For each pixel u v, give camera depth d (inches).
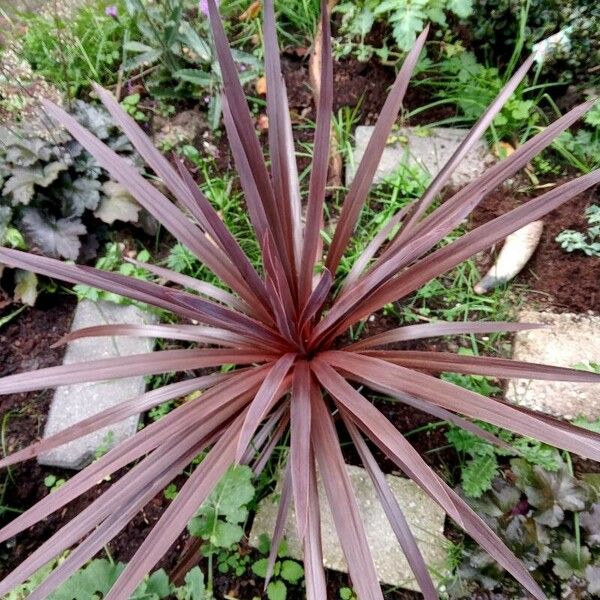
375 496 27.3
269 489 28.2
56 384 21.9
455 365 21.6
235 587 26.3
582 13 34.5
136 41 41.9
